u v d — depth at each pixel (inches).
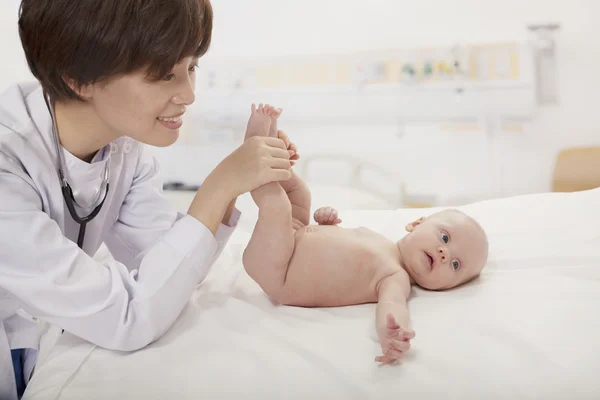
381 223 65.1
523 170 107.3
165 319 36.1
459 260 45.7
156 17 30.0
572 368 31.1
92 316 33.6
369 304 43.3
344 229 49.2
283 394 31.2
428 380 31.1
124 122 33.7
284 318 40.3
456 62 105.2
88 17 29.5
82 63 30.6
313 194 102.7
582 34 102.0
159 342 37.0
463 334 35.5
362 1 110.7
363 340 35.6
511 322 36.4
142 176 47.7
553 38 103.0
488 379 30.9
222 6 117.3
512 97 104.3
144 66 31.2
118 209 46.9
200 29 32.7
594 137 104.0
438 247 45.5
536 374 31.0
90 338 34.8
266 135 44.0
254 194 41.6
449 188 111.0
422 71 107.5
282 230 41.6
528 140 106.4
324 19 113.2
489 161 108.2
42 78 33.0
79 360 35.5
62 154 37.4
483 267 48.7
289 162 40.1
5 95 38.0
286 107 115.8
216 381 32.5
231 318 40.0
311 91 113.6
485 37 106.3
